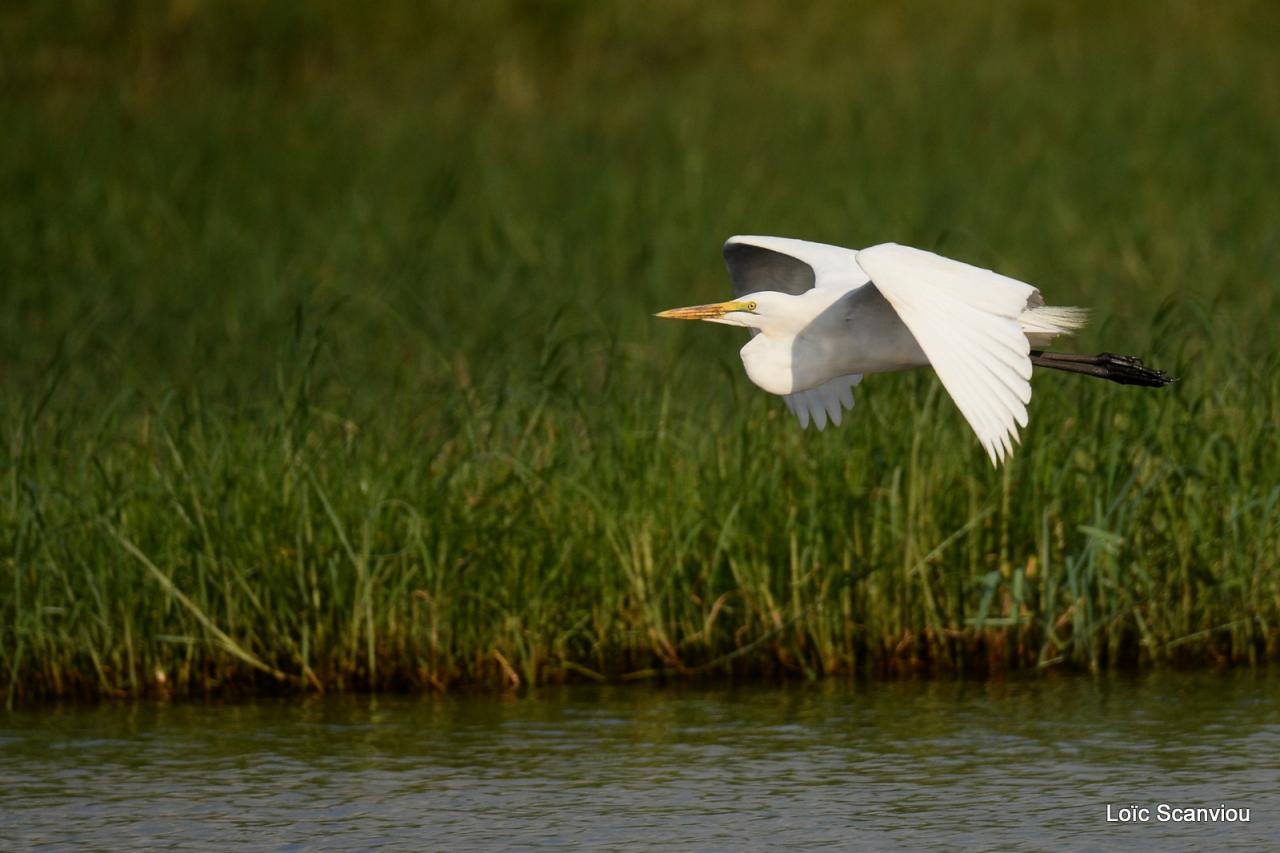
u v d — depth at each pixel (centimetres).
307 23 3350
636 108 3058
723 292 2075
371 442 1363
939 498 1284
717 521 1268
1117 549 1227
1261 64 3184
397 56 3328
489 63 3350
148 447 1345
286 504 1263
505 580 1255
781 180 2584
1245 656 1258
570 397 1371
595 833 943
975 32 3516
